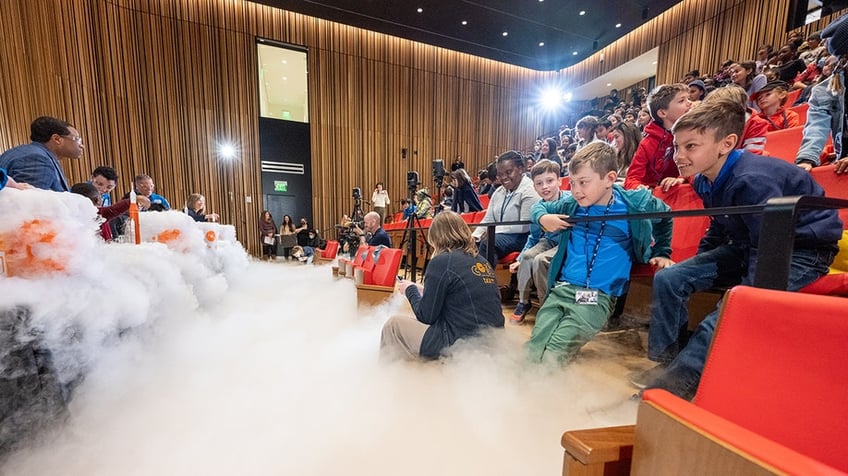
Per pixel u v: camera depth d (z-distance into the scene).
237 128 6.73
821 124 1.39
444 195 5.49
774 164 0.94
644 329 1.42
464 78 8.55
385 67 7.82
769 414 0.41
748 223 0.95
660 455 0.40
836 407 0.37
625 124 2.38
